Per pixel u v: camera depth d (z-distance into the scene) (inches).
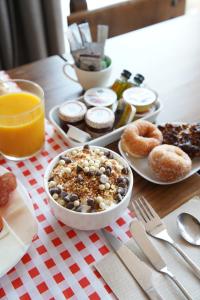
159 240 25.5
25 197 27.0
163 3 56.1
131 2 52.7
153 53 48.5
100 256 24.9
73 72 44.2
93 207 24.8
